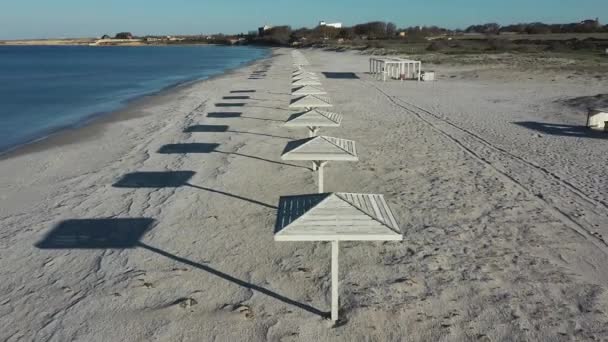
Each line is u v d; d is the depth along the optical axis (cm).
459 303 634
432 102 2433
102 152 1502
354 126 1828
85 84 3991
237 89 3167
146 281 701
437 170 1239
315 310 623
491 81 3359
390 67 4031
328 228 508
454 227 877
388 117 2014
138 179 1202
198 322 600
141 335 576
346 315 611
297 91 1675
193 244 824
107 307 638
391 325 590
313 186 1123
